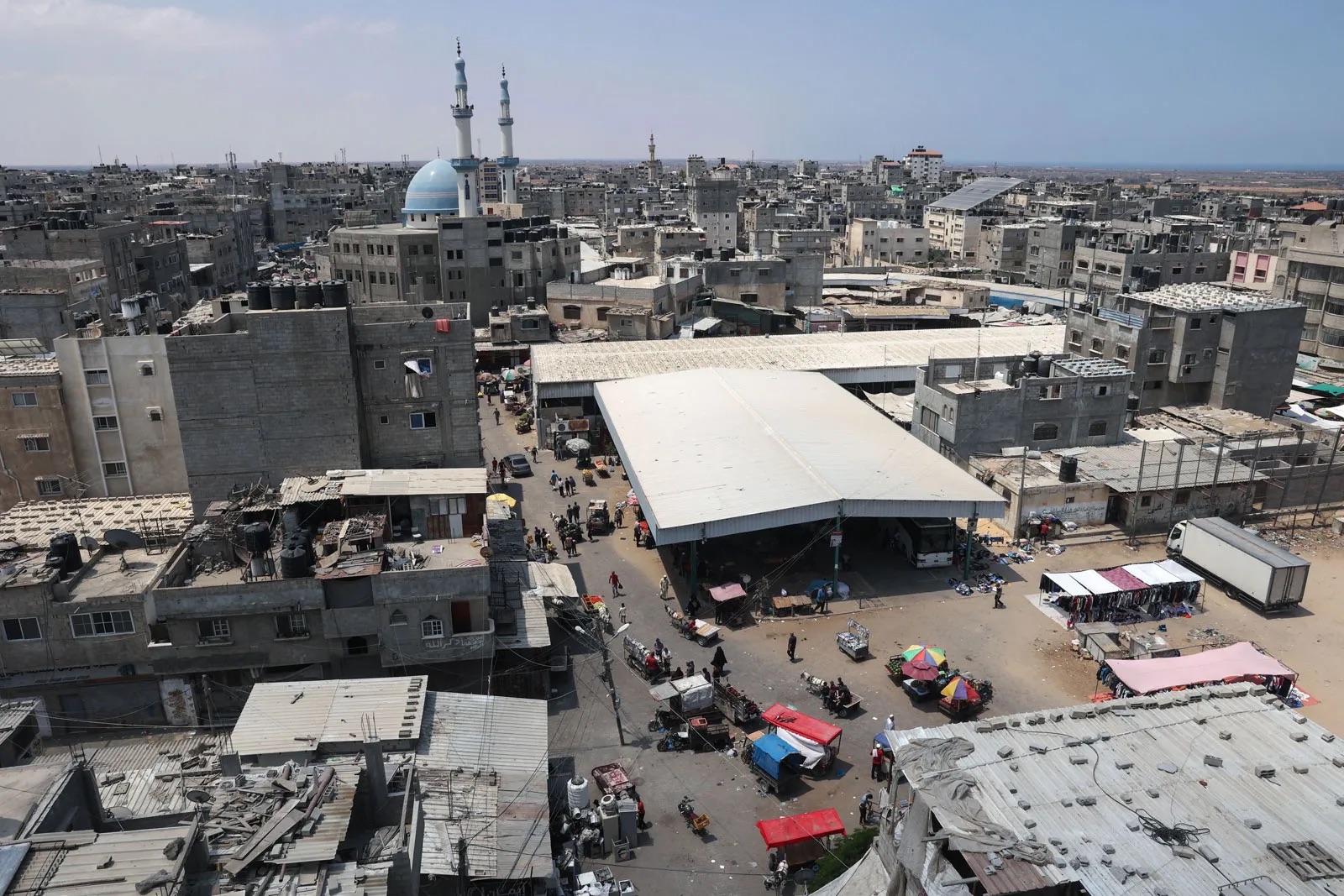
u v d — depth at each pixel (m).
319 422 52.69
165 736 43.25
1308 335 114.06
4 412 58.28
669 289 127.88
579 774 41.59
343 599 43.72
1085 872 24.25
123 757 40.62
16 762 31.20
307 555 43.62
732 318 132.00
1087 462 71.12
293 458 52.97
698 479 61.47
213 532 47.25
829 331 128.25
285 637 44.12
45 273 99.69
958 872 24.95
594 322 127.88
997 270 199.62
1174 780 28.23
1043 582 57.06
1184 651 51.16
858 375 98.94
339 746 33.81
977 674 49.59
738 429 71.25
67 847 21.67
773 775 40.28
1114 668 44.44
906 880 25.69
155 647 43.25
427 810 32.50
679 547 65.44
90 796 25.83
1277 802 27.28
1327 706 45.94
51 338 88.75
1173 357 85.19
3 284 99.69
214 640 43.75
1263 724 31.22
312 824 24.44
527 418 97.00
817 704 47.28
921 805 26.84
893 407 89.00
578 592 57.31
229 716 45.44
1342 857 25.00
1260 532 67.75
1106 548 65.25
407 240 130.50
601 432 90.19
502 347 117.44
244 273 183.88
